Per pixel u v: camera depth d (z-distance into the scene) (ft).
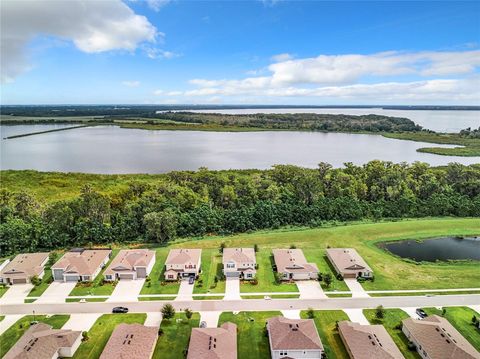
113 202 334.03
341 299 195.62
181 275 220.43
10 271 214.69
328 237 284.20
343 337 158.92
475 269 232.12
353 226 305.73
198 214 303.07
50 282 215.10
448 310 184.75
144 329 159.84
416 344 155.94
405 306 188.75
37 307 189.88
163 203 314.96
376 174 411.95
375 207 339.16
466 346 149.59
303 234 289.12
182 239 284.82
